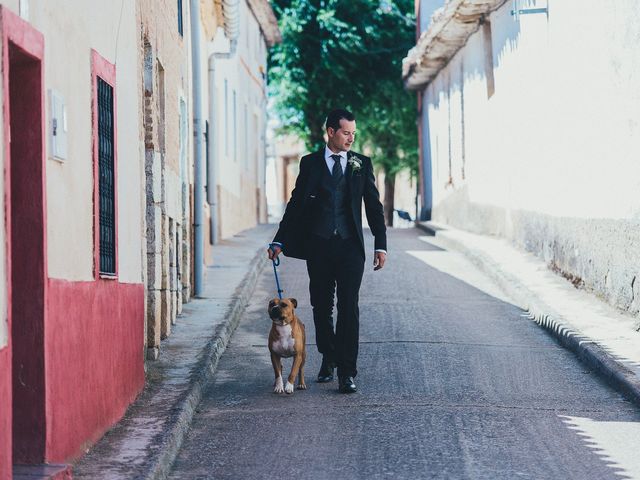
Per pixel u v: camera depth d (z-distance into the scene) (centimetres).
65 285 627
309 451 734
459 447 740
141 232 902
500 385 945
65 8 647
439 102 2920
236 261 1812
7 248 516
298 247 930
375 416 829
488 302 1429
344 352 910
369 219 944
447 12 2123
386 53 3738
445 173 2802
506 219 2000
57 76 625
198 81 1485
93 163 707
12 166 583
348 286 911
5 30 518
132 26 894
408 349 1100
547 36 1630
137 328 855
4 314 513
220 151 2294
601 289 1334
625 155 1223
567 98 1503
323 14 3612
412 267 1778
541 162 1688
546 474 677
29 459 589
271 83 3822
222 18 2112
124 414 788
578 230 1444
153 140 1052
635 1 1171
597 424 809
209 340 1098
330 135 923
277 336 909
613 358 991
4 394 508
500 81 2028
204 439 773
